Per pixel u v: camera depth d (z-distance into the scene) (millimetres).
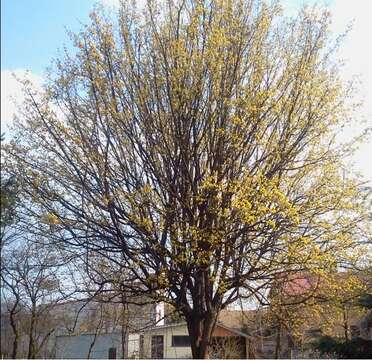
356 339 22375
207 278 15312
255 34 15359
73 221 14805
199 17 14883
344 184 15438
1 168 14945
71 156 15133
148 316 24625
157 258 14586
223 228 14008
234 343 30516
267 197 13727
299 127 15125
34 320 24562
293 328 19422
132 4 15641
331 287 15672
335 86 15688
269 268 14727
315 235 15008
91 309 22875
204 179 14555
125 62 15234
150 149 14836
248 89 14766
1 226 14859
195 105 14555
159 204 14852
